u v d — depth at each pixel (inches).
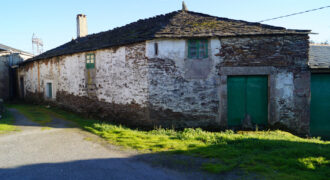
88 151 189.6
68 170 148.0
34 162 163.3
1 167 153.5
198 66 303.3
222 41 300.2
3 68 676.1
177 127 305.6
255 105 307.4
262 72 298.5
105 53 371.9
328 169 142.3
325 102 317.1
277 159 159.5
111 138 232.4
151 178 135.6
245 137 225.8
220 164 155.3
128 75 335.9
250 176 135.9
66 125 311.0
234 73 299.4
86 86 410.3
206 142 211.9
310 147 188.4
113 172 144.8
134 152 185.6
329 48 399.5
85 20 667.4
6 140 225.6
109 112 369.1
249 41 298.7
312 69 303.9
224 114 301.6
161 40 305.0
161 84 307.1
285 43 298.4
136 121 326.6
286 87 300.2
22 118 363.6
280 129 299.7
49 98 524.1
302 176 132.7
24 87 649.6
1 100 390.9
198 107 303.9
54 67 496.1
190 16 374.9
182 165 155.9
